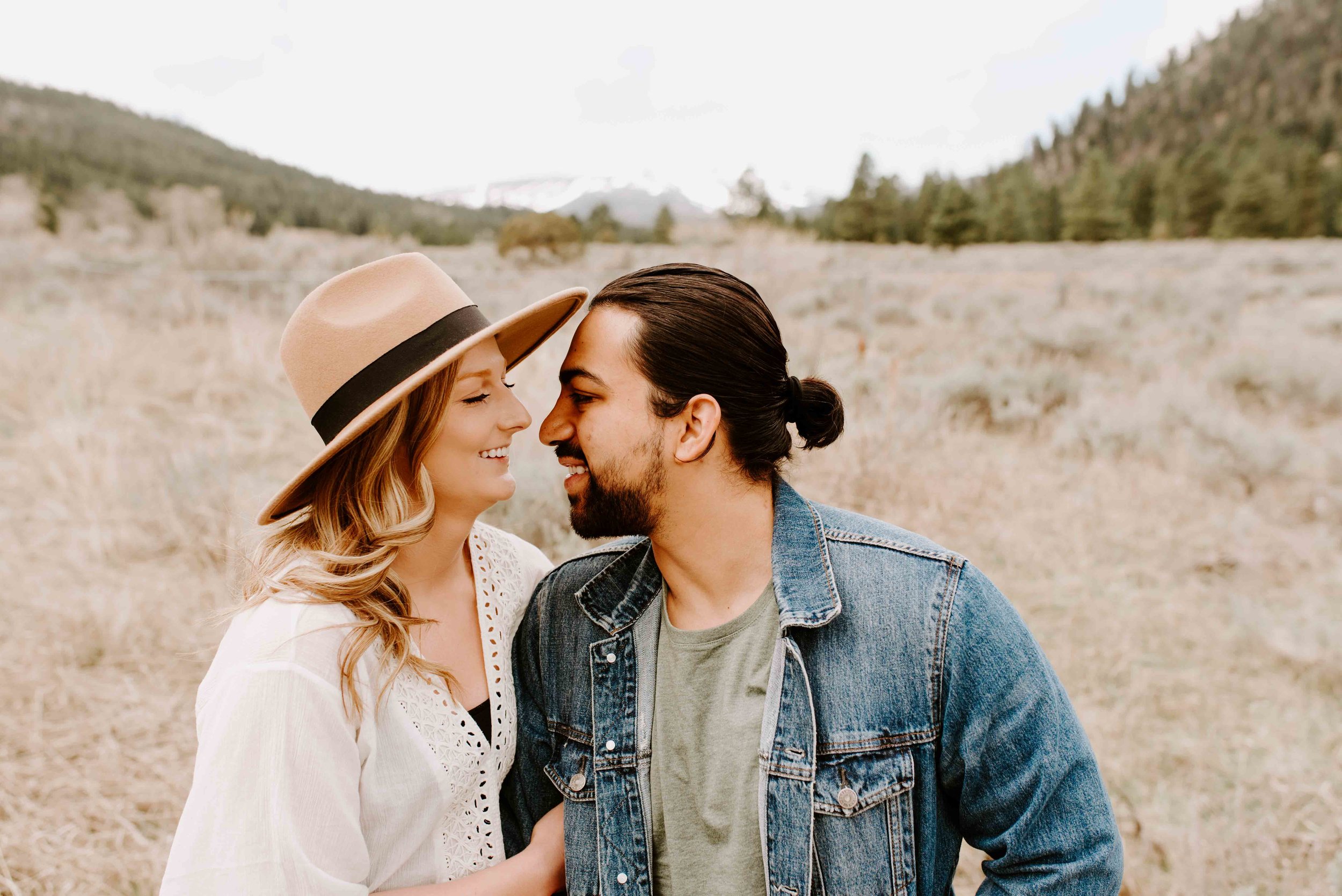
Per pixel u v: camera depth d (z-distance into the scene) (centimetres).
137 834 230
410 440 110
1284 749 265
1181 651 322
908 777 105
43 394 594
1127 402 629
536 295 1142
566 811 123
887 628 107
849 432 518
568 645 128
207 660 312
